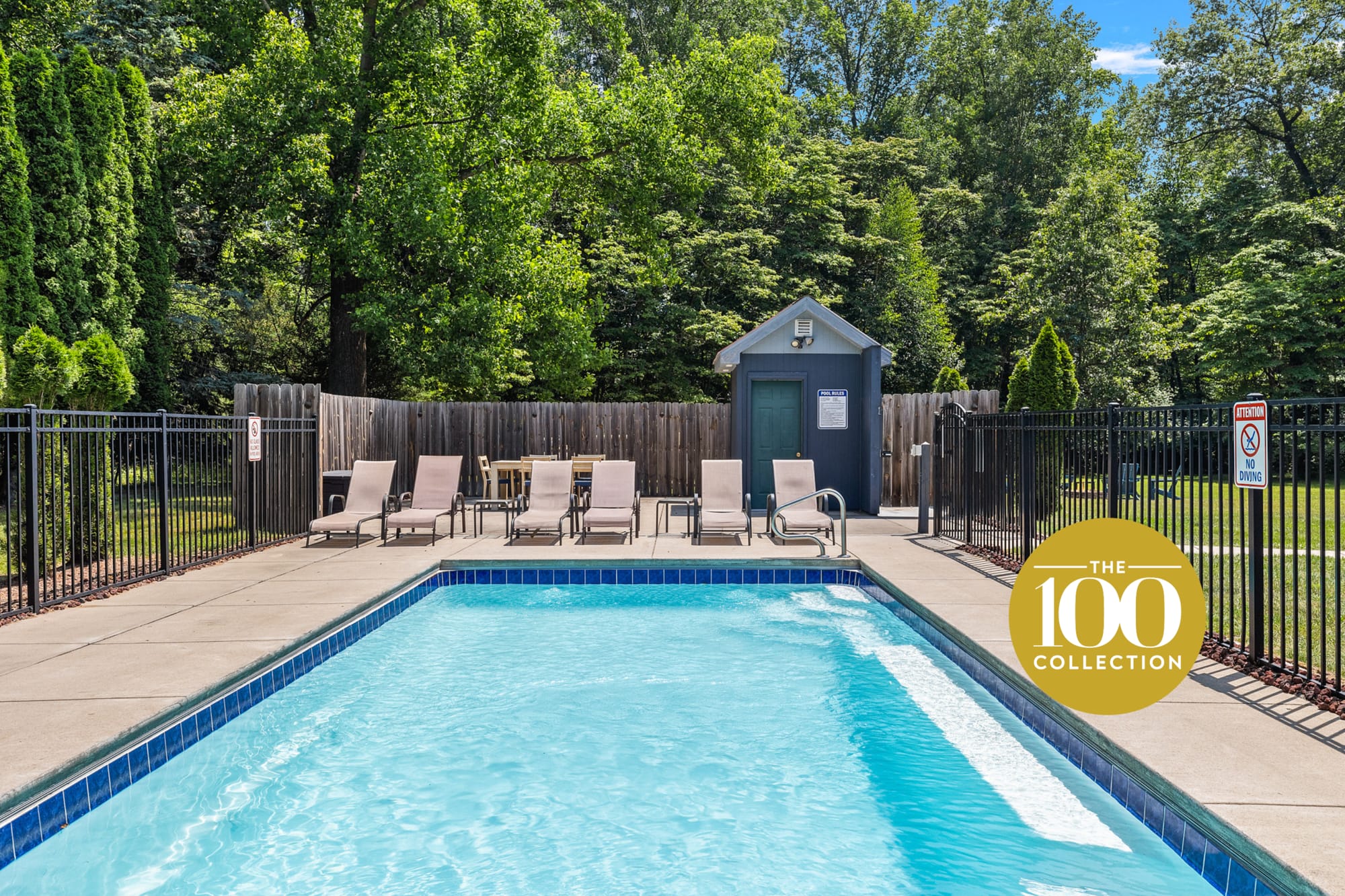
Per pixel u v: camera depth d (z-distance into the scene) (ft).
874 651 21.09
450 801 13.17
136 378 44.93
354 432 44.34
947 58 141.69
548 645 22.03
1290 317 82.64
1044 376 43.37
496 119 57.77
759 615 25.09
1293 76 100.27
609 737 15.76
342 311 57.16
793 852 11.53
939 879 10.71
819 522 33.30
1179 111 111.34
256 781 13.93
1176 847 10.42
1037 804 12.72
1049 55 137.18
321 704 17.53
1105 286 87.30
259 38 57.21
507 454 56.03
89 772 11.85
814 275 99.35
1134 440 21.43
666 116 59.82
